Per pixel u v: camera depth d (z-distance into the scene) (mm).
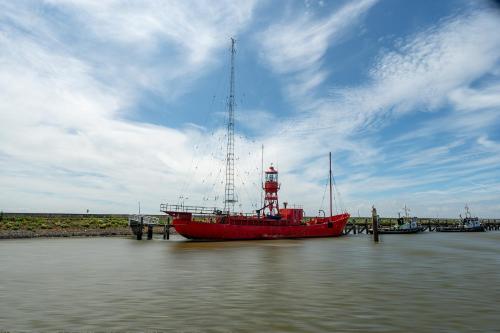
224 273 22812
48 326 11516
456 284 19297
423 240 62469
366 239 64438
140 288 17766
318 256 33781
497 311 13602
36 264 26656
